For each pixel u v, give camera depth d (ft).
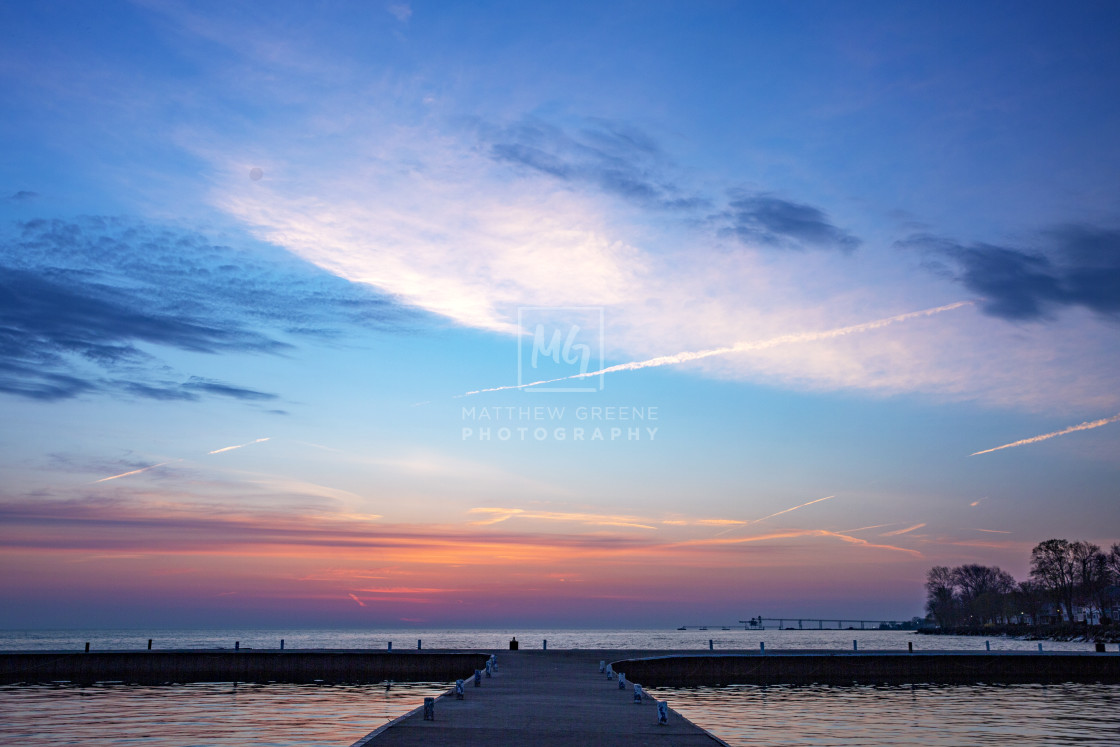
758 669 267.59
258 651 277.64
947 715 175.73
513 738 81.56
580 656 262.67
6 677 262.88
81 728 145.48
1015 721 164.25
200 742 127.44
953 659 277.44
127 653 272.51
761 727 154.40
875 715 175.63
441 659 274.16
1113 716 173.78
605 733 85.25
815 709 188.34
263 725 149.48
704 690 242.58
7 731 141.79
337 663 274.57
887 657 274.98
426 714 96.58
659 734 84.84
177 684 255.29
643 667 249.55
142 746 123.54
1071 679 276.00
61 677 267.80
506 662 227.20
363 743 77.66
